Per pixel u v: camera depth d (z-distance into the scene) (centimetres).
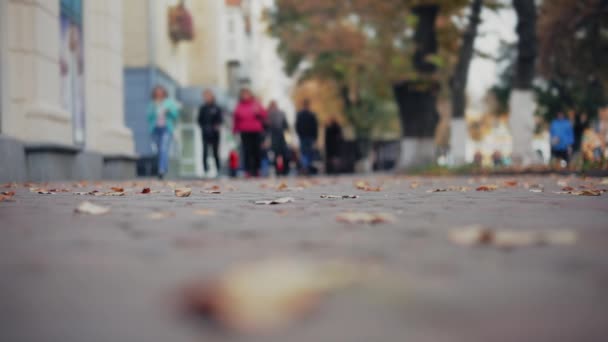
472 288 187
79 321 157
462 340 134
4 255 258
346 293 177
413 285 190
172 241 299
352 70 2441
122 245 286
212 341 134
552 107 3186
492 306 165
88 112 1541
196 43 3512
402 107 2366
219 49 3550
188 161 3316
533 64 1878
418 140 2352
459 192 745
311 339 136
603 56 2508
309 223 380
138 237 315
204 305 148
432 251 261
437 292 181
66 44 1405
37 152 1184
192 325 145
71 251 268
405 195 684
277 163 2166
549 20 2427
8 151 1073
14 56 1199
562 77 2942
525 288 187
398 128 4212
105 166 1628
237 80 4328
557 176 1486
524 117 1883
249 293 152
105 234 329
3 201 582
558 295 178
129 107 2700
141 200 600
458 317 153
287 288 156
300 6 2486
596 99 2998
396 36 2230
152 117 1653
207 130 1742
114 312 165
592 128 3109
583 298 175
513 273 211
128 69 2705
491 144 7900
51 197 646
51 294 187
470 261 235
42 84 1244
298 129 2169
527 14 1856
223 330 139
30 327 152
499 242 277
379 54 2228
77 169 1383
